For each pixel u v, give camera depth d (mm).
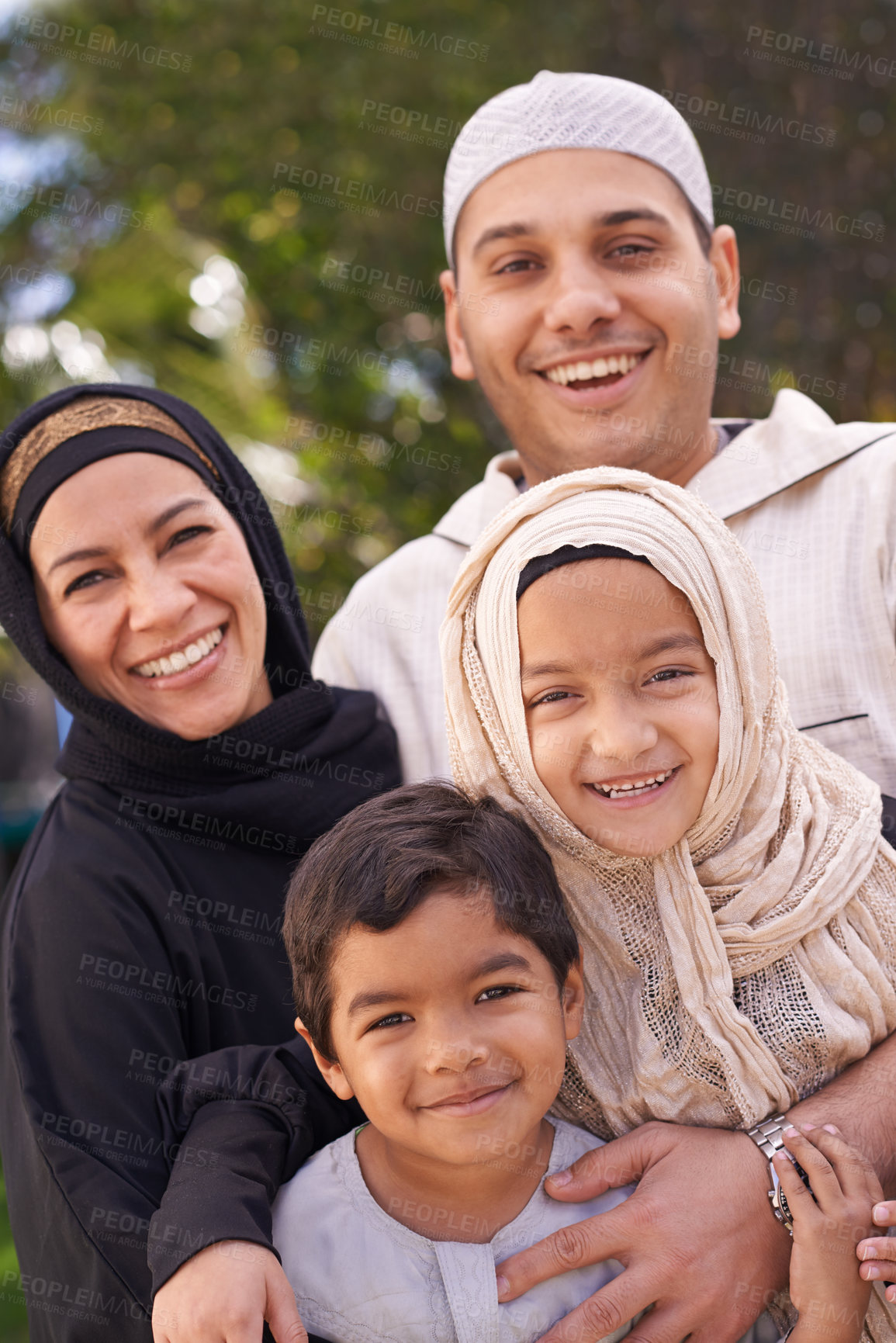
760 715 1586
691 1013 1564
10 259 6027
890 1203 1438
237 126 6000
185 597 1948
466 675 1619
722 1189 1501
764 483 2275
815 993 1595
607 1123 1648
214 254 6348
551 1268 1452
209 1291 1367
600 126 2230
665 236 2250
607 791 1528
